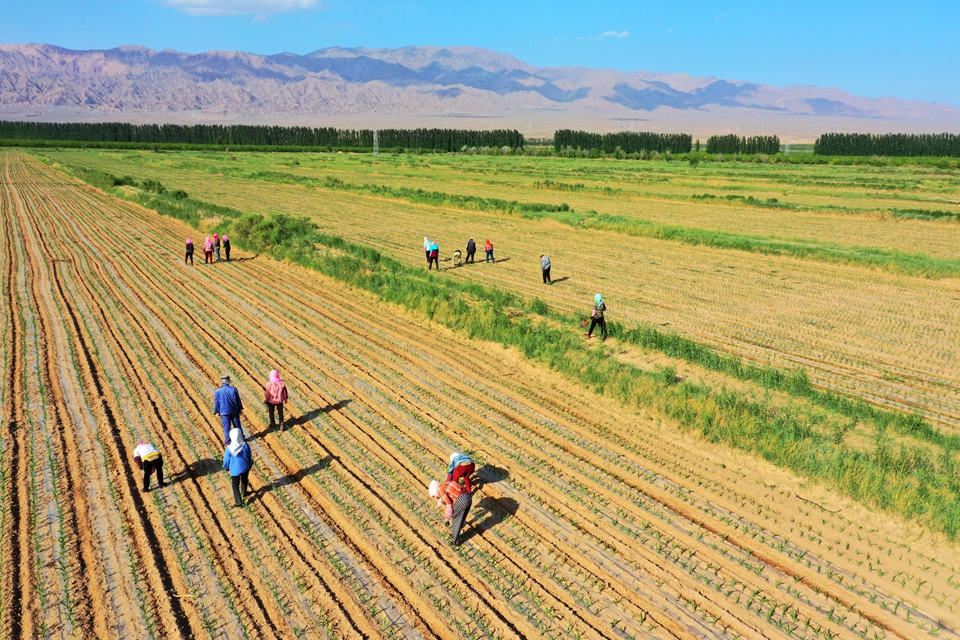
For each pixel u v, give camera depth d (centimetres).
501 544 1006
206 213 4688
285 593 897
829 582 916
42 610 857
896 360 1855
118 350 1878
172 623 836
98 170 9162
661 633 826
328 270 2916
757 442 1259
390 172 9575
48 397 1527
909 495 1058
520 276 2905
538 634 826
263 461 1256
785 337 2056
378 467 1234
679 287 2719
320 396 1567
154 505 1101
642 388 1502
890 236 4109
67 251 3434
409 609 869
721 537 1021
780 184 7819
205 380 1662
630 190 7056
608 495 1138
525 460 1258
